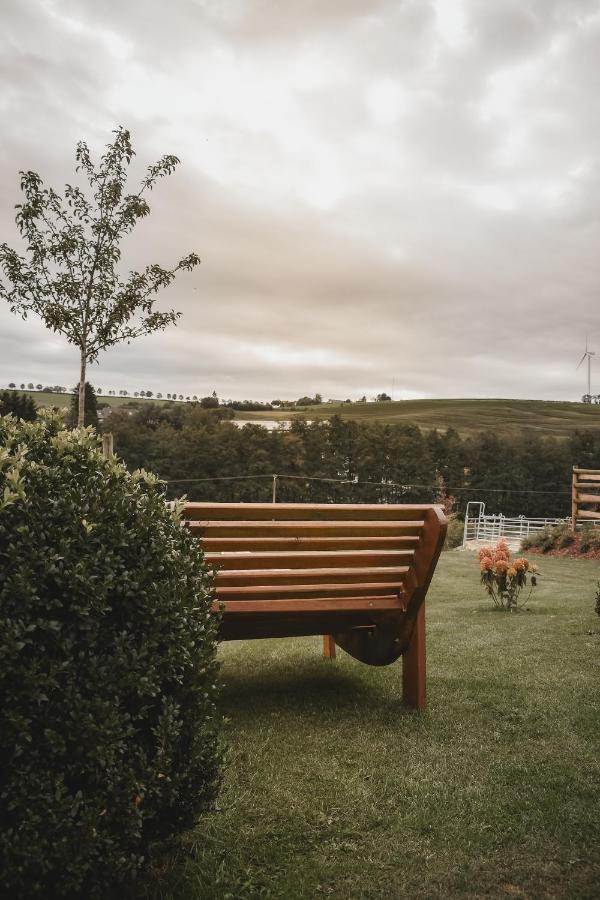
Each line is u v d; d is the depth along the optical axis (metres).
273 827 2.72
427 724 3.91
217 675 2.49
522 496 74.56
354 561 4.13
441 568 15.16
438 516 4.01
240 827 2.71
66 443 2.47
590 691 4.42
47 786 1.96
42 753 2.00
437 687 4.68
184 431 75.94
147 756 2.21
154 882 2.36
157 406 86.25
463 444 78.00
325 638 5.89
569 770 3.19
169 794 2.21
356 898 2.26
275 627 4.32
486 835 2.63
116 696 2.11
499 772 3.20
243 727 3.90
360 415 110.25
